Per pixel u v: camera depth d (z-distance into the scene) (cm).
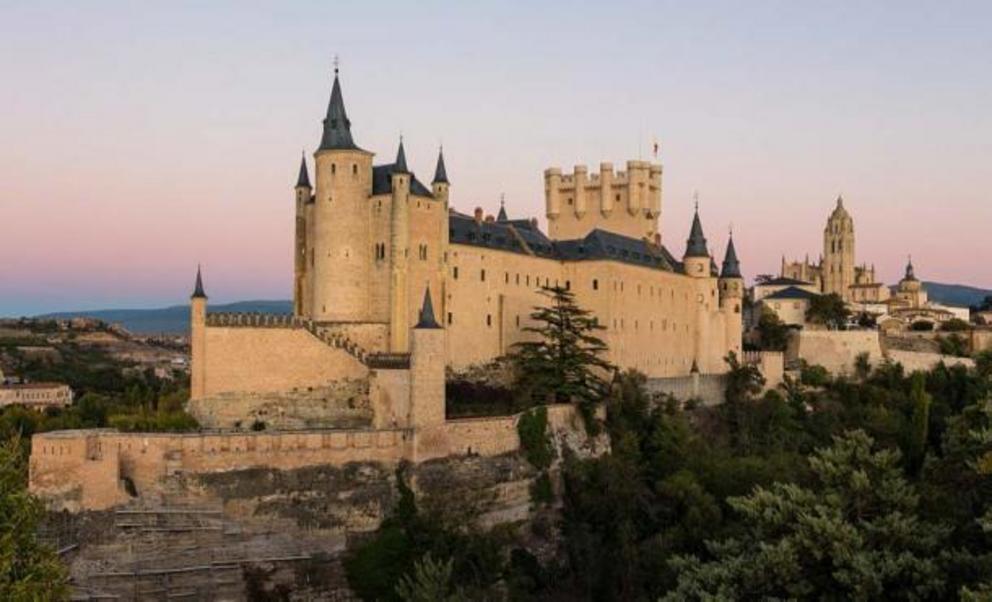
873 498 5803
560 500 10506
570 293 12681
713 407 14450
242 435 8444
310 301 12394
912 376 16362
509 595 8775
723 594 5438
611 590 9056
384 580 8544
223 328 10538
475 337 12625
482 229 13338
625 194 17100
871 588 5091
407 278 11562
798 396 15312
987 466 5294
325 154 11812
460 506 9444
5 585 5031
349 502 8744
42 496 7806
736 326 17275
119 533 7869
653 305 15275
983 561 5069
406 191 11562
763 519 5881
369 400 10300
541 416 10550
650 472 11331
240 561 8225
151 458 8112
